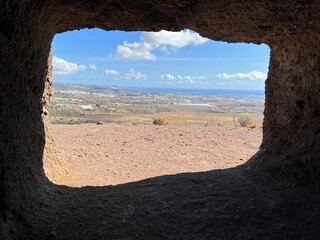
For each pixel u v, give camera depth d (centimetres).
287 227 430
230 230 431
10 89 389
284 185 543
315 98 546
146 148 979
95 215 470
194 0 453
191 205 505
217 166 782
